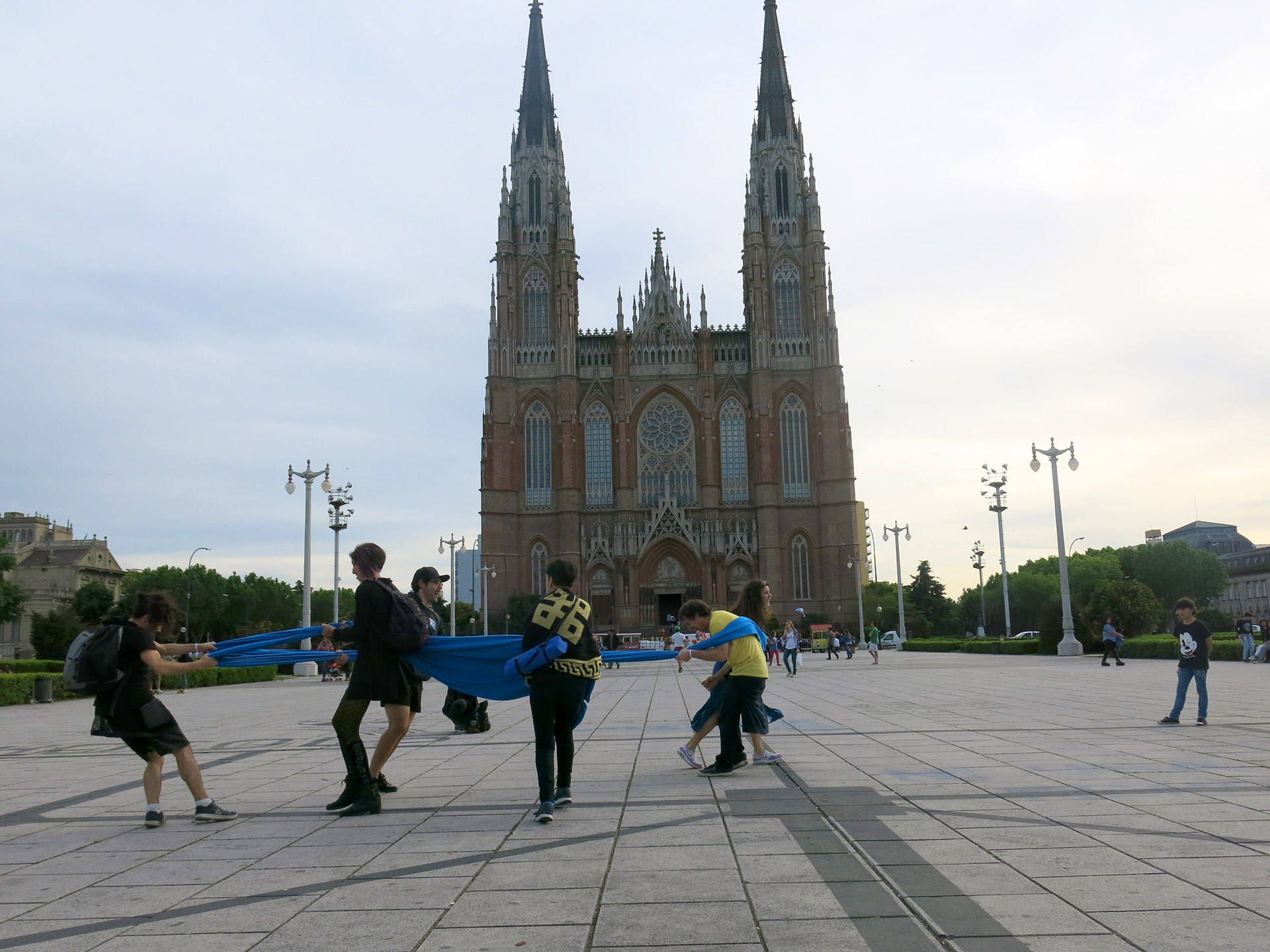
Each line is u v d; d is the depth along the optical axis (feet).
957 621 458.91
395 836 28.02
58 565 412.16
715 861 23.91
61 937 19.20
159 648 32.55
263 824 30.30
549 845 26.20
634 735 53.31
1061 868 22.36
